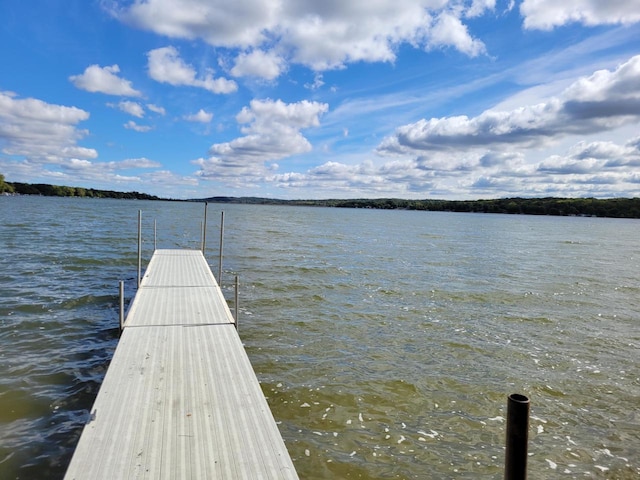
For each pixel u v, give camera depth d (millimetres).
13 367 7980
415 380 8258
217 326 8625
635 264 27703
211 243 30797
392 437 6320
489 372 8828
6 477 5020
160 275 13727
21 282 14836
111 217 56812
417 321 12250
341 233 47219
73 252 22359
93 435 4633
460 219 119000
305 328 11156
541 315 13422
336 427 6504
